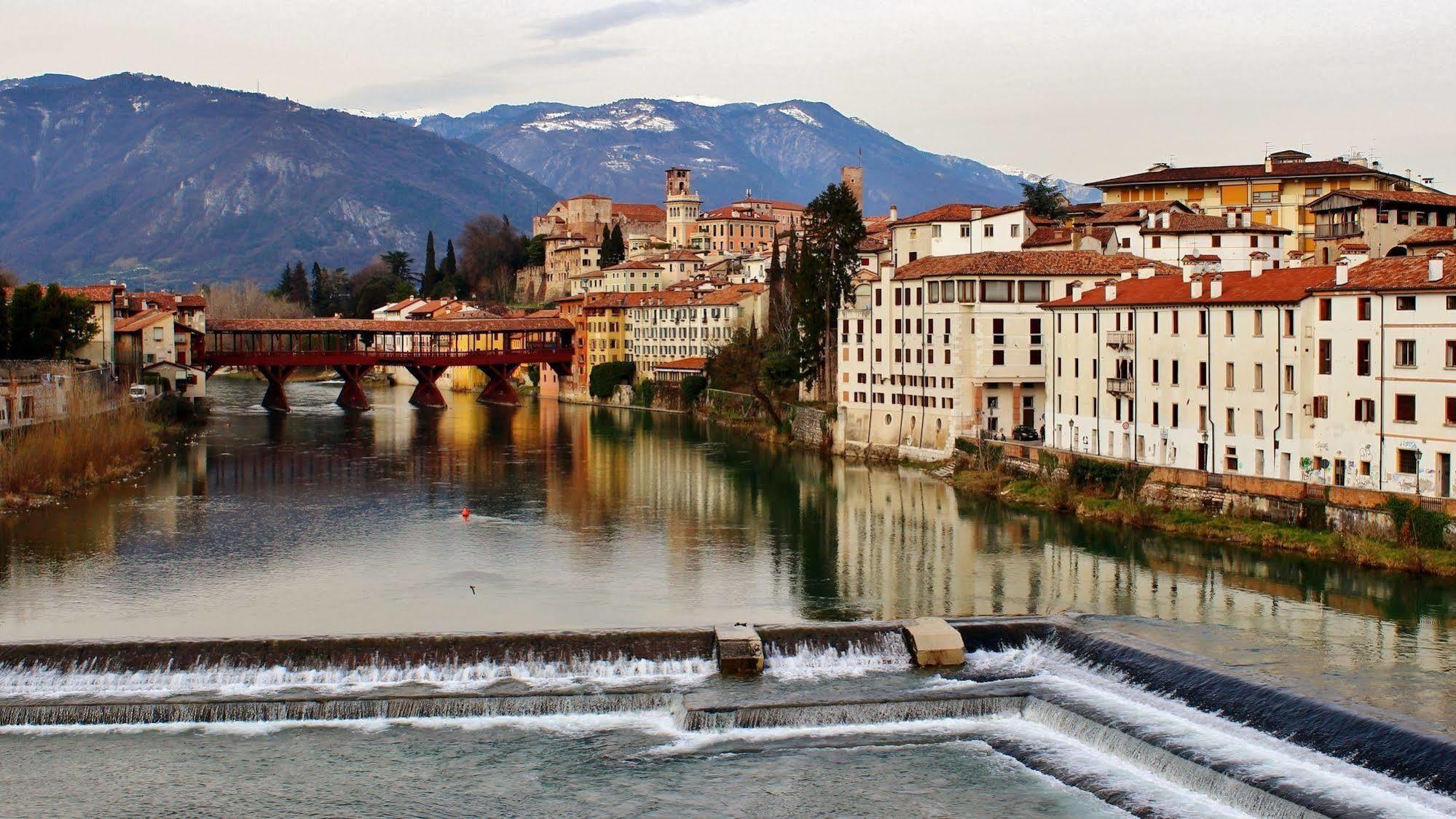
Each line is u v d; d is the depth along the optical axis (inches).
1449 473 3526.1
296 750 2635.3
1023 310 5753.0
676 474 6092.5
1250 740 2486.5
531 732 2709.2
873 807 2381.9
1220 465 4293.8
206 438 7613.2
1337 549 3705.7
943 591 3634.4
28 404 5782.5
